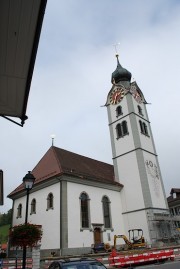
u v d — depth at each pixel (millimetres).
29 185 14328
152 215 34156
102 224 31875
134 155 38906
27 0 4098
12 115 7121
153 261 23094
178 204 58906
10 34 4723
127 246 30484
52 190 30328
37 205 31859
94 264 9234
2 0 4066
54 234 27922
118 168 40344
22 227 13672
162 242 33000
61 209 27969
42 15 4363
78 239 28141
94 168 39531
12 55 5199
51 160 34812
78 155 41250
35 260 18891
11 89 6176
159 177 39844
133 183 37500
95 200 32656
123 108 43594
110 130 44250
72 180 30594
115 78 48688
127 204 37031
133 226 35219
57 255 26484
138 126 41312
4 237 55906
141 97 46750
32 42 4922
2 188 11070
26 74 5711
